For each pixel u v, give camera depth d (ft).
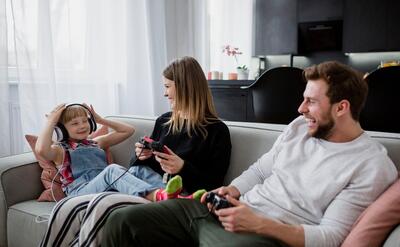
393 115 6.84
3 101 6.51
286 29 16.21
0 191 5.07
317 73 3.76
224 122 5.74
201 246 3.45
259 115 8.27
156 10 10.61
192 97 5.16
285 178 3.92
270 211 3.81
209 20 14.06
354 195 3.35
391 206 2.95
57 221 4.27
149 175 5.17
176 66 5.24
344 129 3.71
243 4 16.06
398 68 6.46
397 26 14.34
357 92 3.64
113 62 9.03
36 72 7.09
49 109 7.23
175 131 5.28
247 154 5.16
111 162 6.18
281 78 7.61
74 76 8.03
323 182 3.58
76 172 5.45
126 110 9.71
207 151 5.03
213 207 3.70
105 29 8.66
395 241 2.71
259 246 3.17
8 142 6.63
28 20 6.98
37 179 5.55
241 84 9.25
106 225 3.78
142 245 3.71
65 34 7.73
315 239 3.19
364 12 14.82
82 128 5.65
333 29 15.65
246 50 16.47
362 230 2.99
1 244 5.14
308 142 4.01
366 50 14.98
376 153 3.48
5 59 6.43
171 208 3.95
